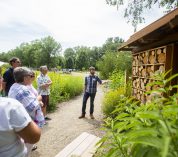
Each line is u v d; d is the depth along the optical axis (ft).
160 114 4.34
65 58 373.20
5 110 6.31
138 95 25.55
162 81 5.46
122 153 5.12
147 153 4.33
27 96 13.05
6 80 21.43
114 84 43.39
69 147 17.35
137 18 49.26
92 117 30.14
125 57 85.87
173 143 3.97
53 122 27.99
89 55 347.97
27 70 13.78
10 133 6.41
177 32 16.51
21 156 6.80
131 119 5.39
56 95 39.40
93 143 18.16
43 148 19.48
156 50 20.47
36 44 370.73
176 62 17.84
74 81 58.44
